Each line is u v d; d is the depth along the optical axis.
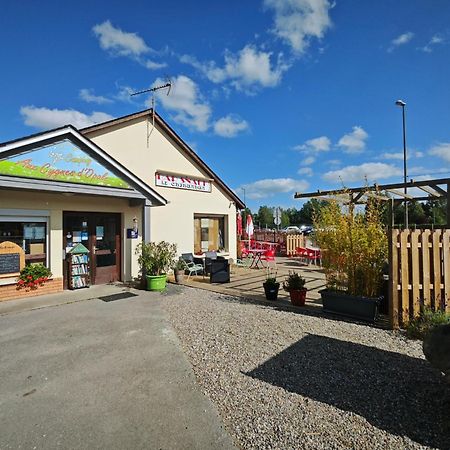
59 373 3.49
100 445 2.31
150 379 3.34
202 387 3.16
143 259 8.25
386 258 5.41
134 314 5.87
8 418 2.66
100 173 7.68
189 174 12.05
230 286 8.64
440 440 2.31
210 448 2.27
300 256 14.70
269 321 5.35
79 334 4.79
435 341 2.80
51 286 7.64
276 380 3.28
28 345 4.35
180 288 8.41
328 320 5.39
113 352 4.08
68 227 8.23
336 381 3.25
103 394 3.04
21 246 7.33
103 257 8.96
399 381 3.22
